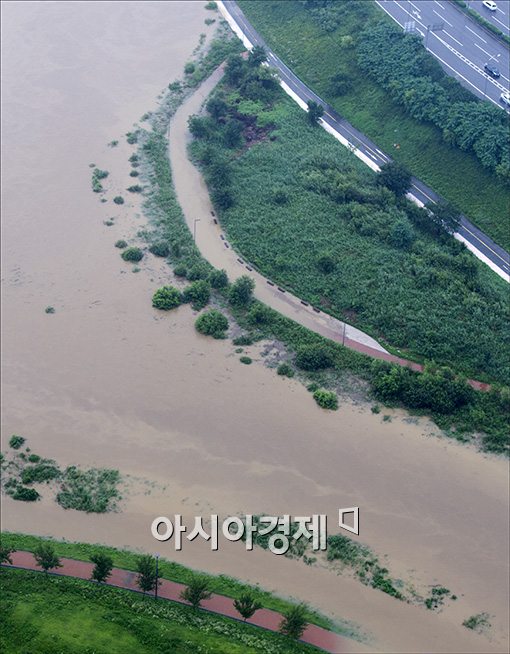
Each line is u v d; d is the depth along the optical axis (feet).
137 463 503.20
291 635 402.93
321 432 518.78
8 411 540.93
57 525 470.80
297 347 578.66
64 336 592.19
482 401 534.37
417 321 586.04
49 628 400.67
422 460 500.74
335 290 618.03
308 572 443.32
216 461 502.38
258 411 533.14
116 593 424.46
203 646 396.37
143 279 637.71
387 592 434.30
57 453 512.22
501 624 422.00
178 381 555.69
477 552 453.58
